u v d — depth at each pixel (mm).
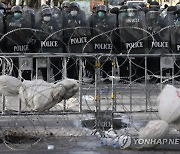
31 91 15125
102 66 19203
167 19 32719
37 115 18109
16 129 17297
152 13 32344
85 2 44469
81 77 18656
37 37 28922
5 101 19609
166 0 63031
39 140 15398
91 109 18781
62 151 14172
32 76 20141
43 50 31406
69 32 31781
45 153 13961
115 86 17266
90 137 15914
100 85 17266
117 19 32406
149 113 19359
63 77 20812
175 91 14414
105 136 15820
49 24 31469
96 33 31953
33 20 31688
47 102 15070
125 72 26219
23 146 14844
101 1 53156
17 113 17203
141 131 14594
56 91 15102
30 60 19641
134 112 17656
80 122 18422
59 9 32875
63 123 18297
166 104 14172
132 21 32156
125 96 20547
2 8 32125
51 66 24281
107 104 18453
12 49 31375
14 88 15305
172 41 32688
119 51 32562
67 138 15883
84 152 14039
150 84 20250
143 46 32156
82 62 19734
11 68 17859
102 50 32000
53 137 16047
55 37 31438
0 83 15258
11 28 31391
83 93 19547
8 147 14719
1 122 18594
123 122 17906
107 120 16688
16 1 50969
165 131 14172
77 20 31781
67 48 29359
